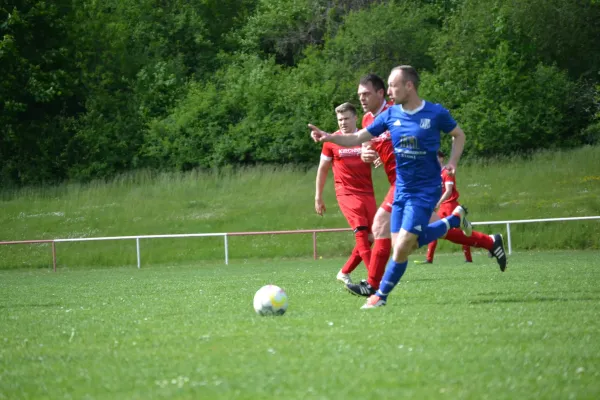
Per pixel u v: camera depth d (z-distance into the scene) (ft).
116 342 21.74
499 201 104.94
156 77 156.76
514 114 138.92
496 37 150.20
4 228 107.45
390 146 31.73
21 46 148.46
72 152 143.43
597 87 145.48
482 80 143.54
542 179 113.70
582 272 46.60
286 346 19.66
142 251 97.35
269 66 159.94
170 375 16.71
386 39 160.86
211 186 124.06
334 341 20.18
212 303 33.50
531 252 83.87
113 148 144.15
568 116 146.92
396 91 27.27
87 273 78.02
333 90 152.46
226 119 145.69
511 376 15.71
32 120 148.05
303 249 95.04
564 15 151.64
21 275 79.00
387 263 31.22
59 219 110.52
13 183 138.51
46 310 33.65
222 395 14.65
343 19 178.40
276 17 182.50
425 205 27.66
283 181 124.06
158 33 178.09
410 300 30.99
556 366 16.63
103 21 162.61
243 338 21.30
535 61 154.10
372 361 17.38
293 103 144.87
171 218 108.78
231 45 185.37
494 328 21.89
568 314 25.02
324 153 40.16
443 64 152.05
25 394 15.65
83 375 17.22
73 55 155.84
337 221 103.91
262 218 106.42
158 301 36.17
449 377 15.66
